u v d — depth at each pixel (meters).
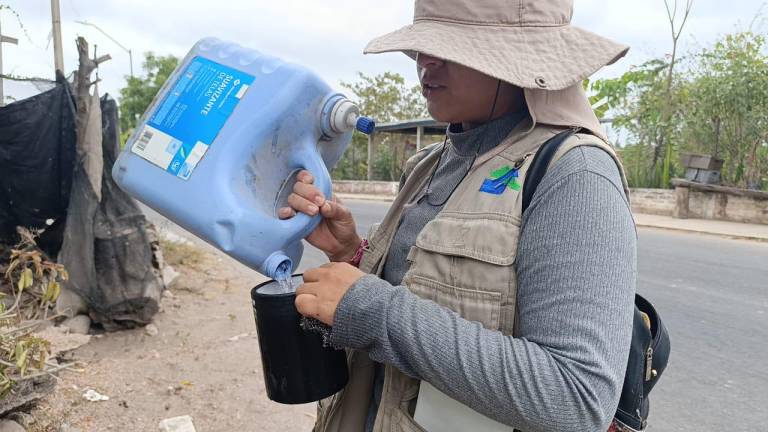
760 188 11.41
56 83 4.59
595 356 0.90
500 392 0.93
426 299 1.06
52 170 4.64
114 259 4.20
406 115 24.69
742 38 11.54
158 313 4.68
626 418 1.16
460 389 0.96
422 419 1.14
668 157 12.70
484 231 1.04
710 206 11.31
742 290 5.72
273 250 1.22
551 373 0.91
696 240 8.92
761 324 4.67
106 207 4.28
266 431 2.95
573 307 0.93
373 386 1.34
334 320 1.04
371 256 1.38
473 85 1.16
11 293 4.04
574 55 1.07
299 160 1.27
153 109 1.33
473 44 1.08
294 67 1.25
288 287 1.25
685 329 4.53
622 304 0.94
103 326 4.20
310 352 1.23
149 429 2.88
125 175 1.30
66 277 2.89
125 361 3.71
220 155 1.19
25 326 2.52
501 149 1.14
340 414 1.35
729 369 3.78
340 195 19.53
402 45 1.10
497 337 0.97
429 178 1.37
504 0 1.08
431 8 1.15
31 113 4.48
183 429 2.88
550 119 1.10
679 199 11.54
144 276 4.30
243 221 1.17
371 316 1.01
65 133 4.57
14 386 2.47
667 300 5.34
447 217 1.12
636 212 12.59
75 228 4.18
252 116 1.20
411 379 1.19
